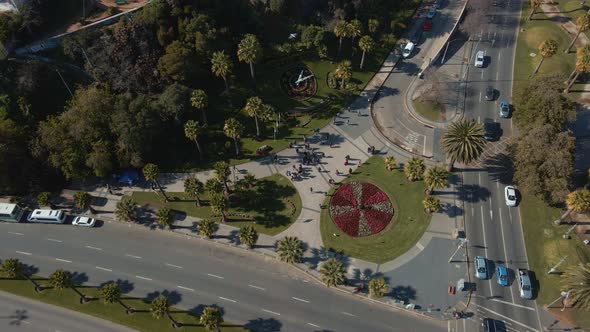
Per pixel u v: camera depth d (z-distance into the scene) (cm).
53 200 11156
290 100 13012
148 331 8869
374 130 12394
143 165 11425
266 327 8862
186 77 12056
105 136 11119
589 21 13425
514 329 8638
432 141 12044
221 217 10606
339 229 10269
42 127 10912
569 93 13038
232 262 9900
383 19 15162
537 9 15938
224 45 12694
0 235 10538
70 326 9038
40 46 12094
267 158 11788
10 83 11469
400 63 14212
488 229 10150
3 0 12044
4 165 10562
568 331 8581
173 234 10438
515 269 9488
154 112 11431
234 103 12812
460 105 12838
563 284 9100
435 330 8700
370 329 8769
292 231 10306
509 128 12225
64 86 12162
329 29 14162
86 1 13012
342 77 12512
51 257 10119
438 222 10306
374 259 9738
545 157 9656
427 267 9569
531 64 13950
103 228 10631
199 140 12094
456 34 15138
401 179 11200
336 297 9250
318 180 11256
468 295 9125
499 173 11188
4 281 9725
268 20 14312
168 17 12369
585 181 10788
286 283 9512
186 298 9325
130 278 9700
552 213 10331
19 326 9088
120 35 11888
